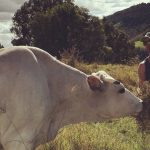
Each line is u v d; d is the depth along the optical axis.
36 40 25.00
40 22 24.78
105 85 3.68
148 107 4.29
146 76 4.25
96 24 24.62
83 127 4.79
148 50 4.23
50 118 3.54
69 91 3.61
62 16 24.50
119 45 26.64
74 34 24.39
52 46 24.66
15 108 3.31
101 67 10.63
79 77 3.67
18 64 3.36
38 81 3.38
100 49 24.36
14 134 3.34
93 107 3.68
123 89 3.68
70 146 4.15
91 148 4.26
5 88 3.31
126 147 4.50
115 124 5.49
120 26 29.36
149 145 4.47
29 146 3.36
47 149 4.04
